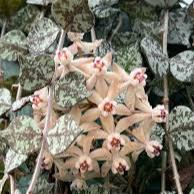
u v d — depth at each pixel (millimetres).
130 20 385
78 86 288
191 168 338
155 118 298
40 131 278
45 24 338
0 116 346
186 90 363
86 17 291
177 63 342
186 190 341
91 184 330
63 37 299
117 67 304
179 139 322
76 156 299
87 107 299
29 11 404
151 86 356
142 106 301
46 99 297
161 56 339
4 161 329
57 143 270
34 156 330
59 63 296
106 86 296
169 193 312
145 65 363
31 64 277
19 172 329
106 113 289
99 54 333
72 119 274
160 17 370
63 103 286
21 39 368
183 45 378
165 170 333
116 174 336
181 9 376
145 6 375
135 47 334
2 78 383
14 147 278
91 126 295
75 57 336
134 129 303
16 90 368
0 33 425
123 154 300
